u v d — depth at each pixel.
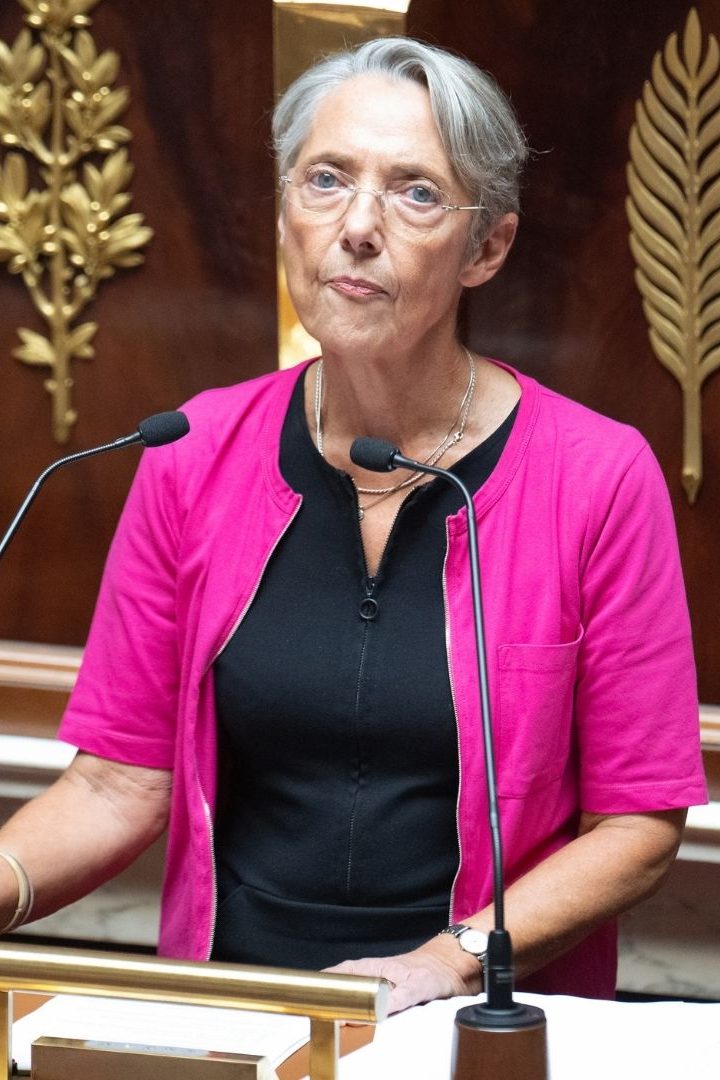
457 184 5.05
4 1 7.45
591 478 5.31
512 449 5.35
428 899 5.16
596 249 7.12
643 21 6.89
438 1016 4.03
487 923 4.80
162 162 7.48
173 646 5.55
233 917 5.30
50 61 7.47
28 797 7.55
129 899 7.45
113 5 7.39
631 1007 4.05
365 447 4.26
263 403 5.68
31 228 7.59
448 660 5.12
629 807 5.21
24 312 7.70
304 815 5.23
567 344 7.20
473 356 5.63
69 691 7.61
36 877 5.19
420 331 5.07
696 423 7.11
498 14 7.00
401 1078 3.59
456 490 5.29
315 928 5.17
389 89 5.05
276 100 6.75
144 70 7.42
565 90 7.02
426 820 5.16
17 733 7.65
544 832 5.29
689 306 7.03
